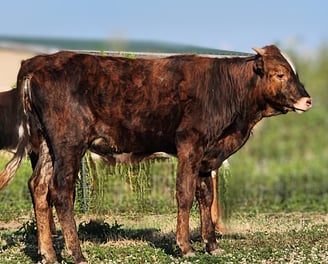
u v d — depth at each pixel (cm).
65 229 1242
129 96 1278
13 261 1327
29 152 1307
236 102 1312
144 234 1652
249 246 1466
